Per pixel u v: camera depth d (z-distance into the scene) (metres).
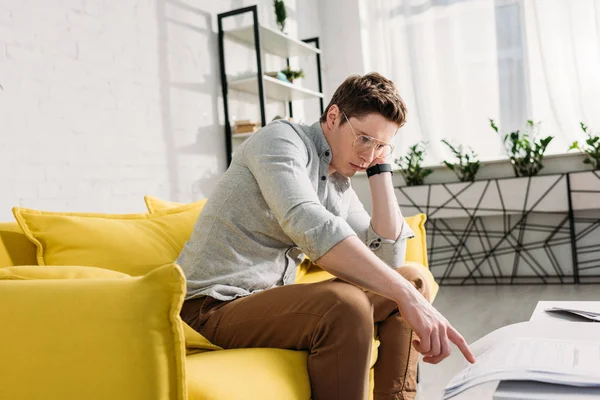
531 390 0.68
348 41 4.88
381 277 1.08
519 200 3.90
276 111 4.22
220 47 3.46
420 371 2.21
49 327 0.83
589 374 0.67
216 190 1.36
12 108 2.15
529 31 4.18
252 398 0.93
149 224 1.71
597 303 1.24
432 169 4.41
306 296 1.12
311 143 1.39
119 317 0.80
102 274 1.09
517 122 4.23
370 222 1.54
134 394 0.79
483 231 4.29
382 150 1.44
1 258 1.40
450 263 4.38
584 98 3.97
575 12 3.99
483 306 3.36
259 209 1.31
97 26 2.58
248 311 1.20
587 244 3.99
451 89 4.41
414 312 1.03
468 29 4.37
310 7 4.83
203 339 1.18
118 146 2.65
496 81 4.30
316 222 1.13
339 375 1.08
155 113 2.91
